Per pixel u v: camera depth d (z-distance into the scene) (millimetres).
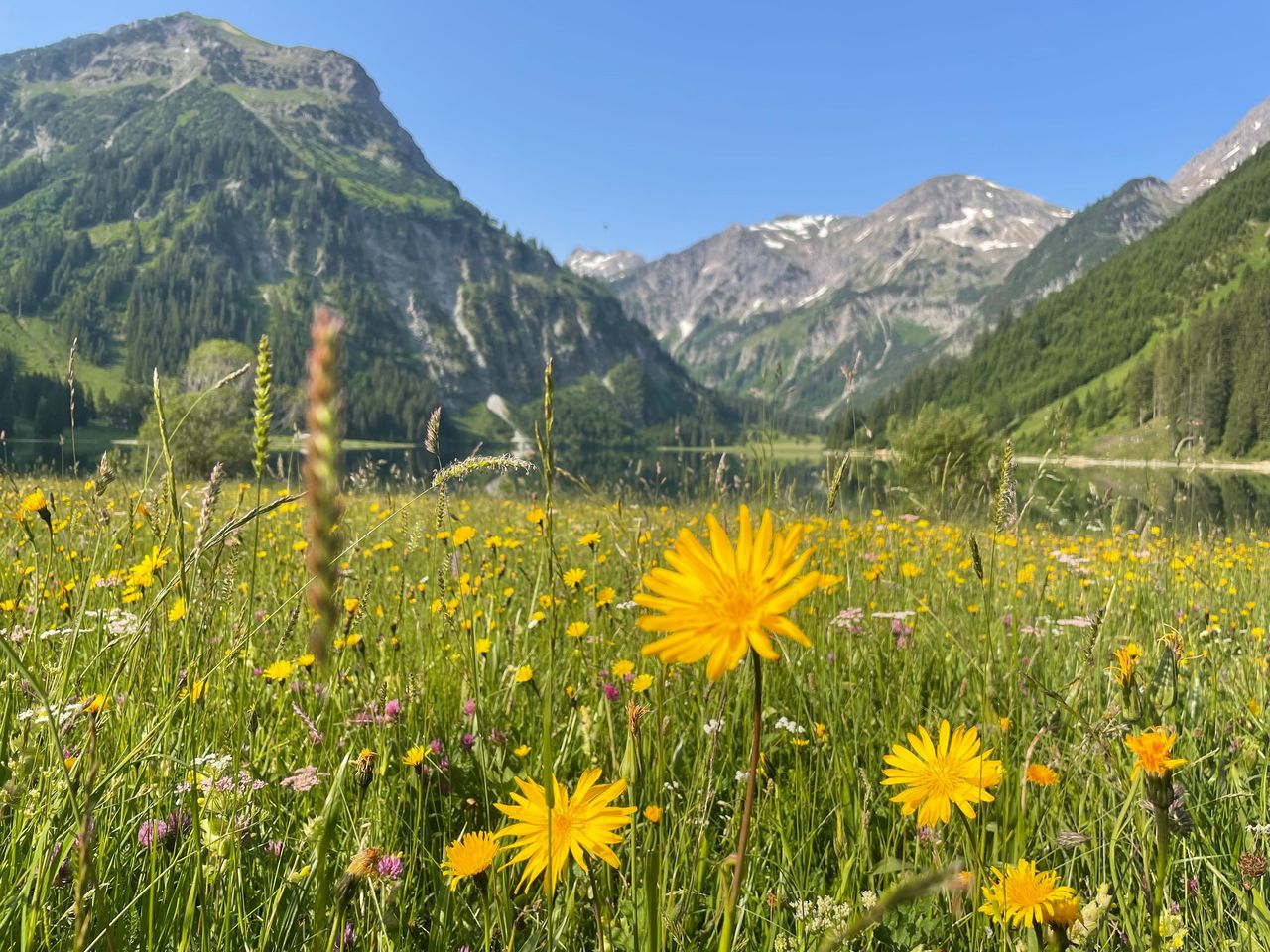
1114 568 5488
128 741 1971
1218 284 151000
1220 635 3891
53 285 195125
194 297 197125
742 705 2811
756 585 777
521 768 2473
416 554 4934
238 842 1748
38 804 1689
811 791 2424
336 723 2611
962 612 4223
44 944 1452
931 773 1413
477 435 187875
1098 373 144875
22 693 2240
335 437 436
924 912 1788
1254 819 2283
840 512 6414
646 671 3129
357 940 1587
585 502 9875
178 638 2381
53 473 8656
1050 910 1313
